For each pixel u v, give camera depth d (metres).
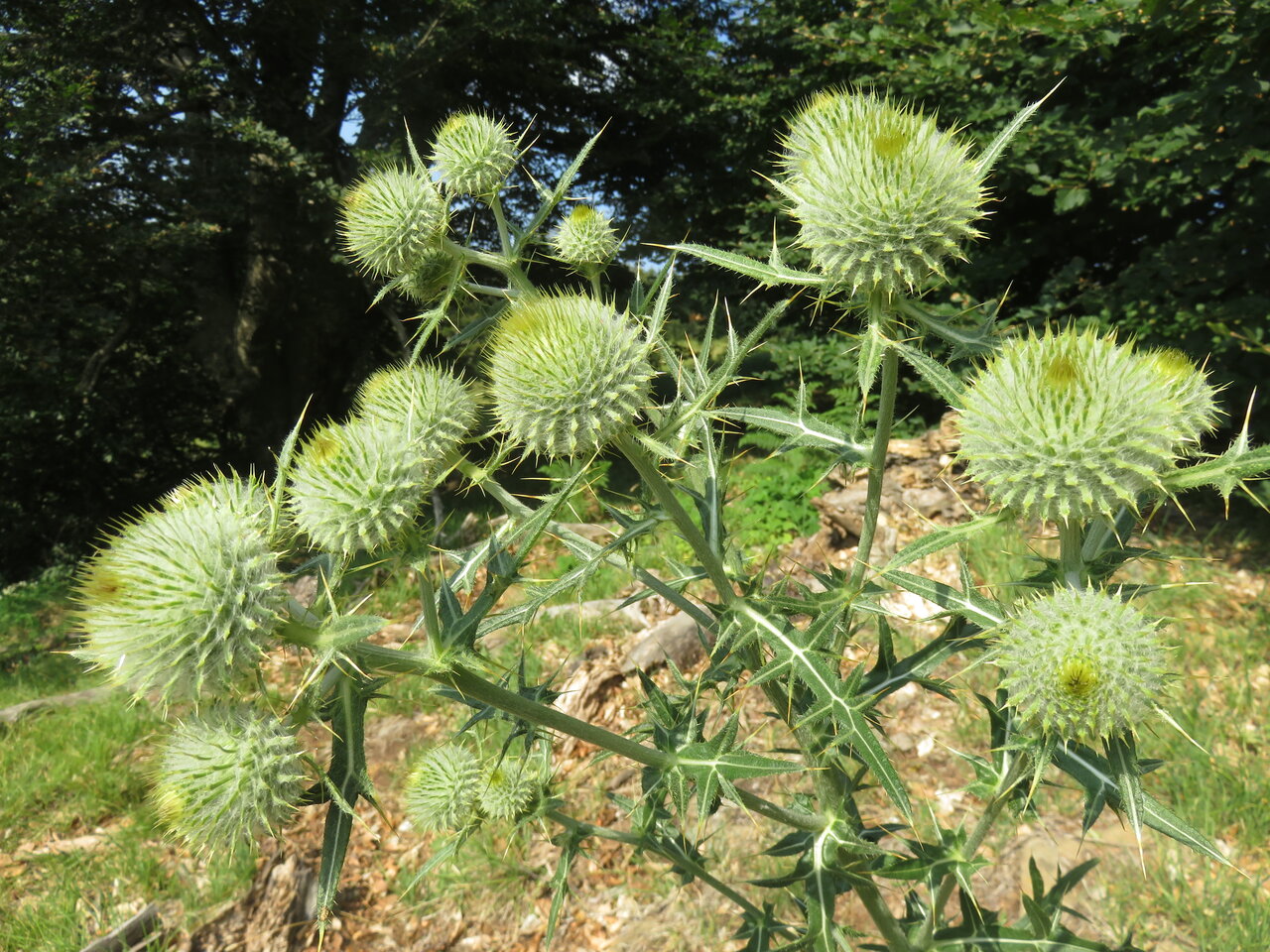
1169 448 1.89
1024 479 1.94
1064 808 5.24
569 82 17.05
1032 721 1.91
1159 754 5.28
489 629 2.38
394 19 15.31
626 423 2.22
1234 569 7.50
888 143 2.26
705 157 17.03
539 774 2.98
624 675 6.74
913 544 2.10
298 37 14.59
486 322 2.96
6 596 14.47
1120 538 2.10
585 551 2.43
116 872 5.40
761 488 9.73
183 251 14.62
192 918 4.98
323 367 17.89
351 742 1.74
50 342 14.75
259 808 1.72
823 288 2.39
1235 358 7.64
